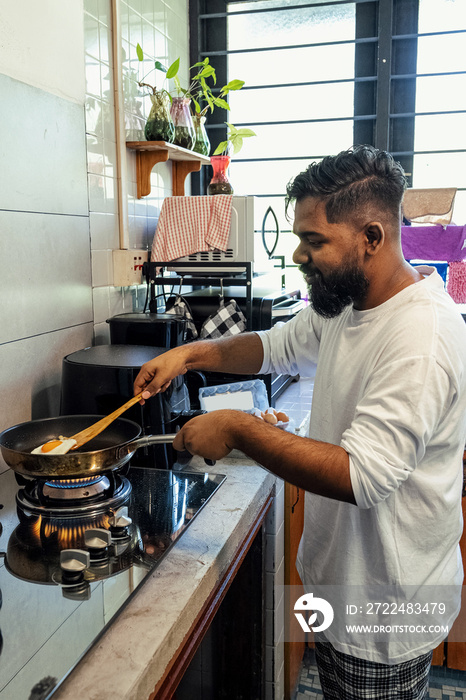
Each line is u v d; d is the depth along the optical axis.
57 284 1.59
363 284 1.01
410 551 1.09
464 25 2.49
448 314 0.98
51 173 1.53
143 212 2.16
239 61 2.71
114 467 1.14
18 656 0.77
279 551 1.67
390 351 0.97
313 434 1.23
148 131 1.99
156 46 2.25
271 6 2.63
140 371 1.30
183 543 1.10
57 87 1.54
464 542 2.08
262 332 1.43
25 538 1.08
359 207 0.95
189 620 0.94
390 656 1.14
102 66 1.81
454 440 1.05
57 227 1.58
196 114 2.32
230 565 1.19
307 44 2.62
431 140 2.60
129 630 0.85
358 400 1.09
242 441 0.98
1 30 1.31
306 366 1.41
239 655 1.66
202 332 1.86
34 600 0.90
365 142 2.65
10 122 1.35
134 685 0.74
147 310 2.19
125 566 0.99
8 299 1.38
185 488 1.32
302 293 2.82
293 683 1.98
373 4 2.54
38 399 1.53
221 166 2.22
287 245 2.77
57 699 0.72
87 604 0.89
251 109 2.74
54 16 1.51
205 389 1.72
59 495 1.18
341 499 0.93
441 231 2.35
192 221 1.96
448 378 0.94
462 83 2.52
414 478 1.04
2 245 1.35
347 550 1.13
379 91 2.56
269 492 1.49
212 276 1.97
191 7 2.60
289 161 2.73
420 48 2.54
